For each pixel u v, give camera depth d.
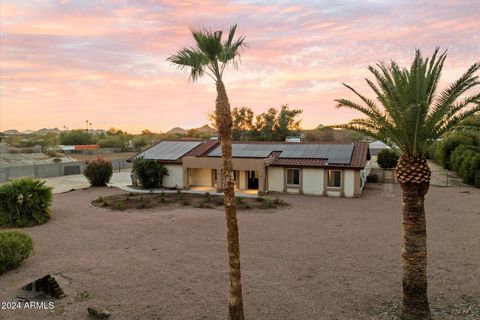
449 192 28.78
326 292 10.55
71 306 9.73
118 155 77.94
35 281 10.62
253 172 30.89
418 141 8.68
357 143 31.22
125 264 13.05
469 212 21.48
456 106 8.79
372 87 9.75
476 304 9.49
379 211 22.12
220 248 14.88
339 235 16.75
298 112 62.03
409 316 8.71
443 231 17.28
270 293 10.52
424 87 8.75
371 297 10.16
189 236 16.77
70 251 14.66
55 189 32.06
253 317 9.12
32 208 19.53
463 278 11.42
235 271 8.17
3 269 12.15
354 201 25.53
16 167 39.03
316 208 23.09
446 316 8.87
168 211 22.34
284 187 29.05
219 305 9.75
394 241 15.72
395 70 9.56
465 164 33.34
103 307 9.68
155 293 10.55
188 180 31.41
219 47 7.70
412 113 8.13
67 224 19.31
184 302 9.95
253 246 15.15
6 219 18.94
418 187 8.56
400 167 8.80
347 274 11.92
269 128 61.94
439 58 9.06
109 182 36.62
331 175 27.75
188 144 35.72
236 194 28.50
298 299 10.10
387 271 12.15
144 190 30.94
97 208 23.45
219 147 34.50
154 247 15.12
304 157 29.30
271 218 20.34
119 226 18.75
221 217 20.61
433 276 11.62
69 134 104.25
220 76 8.05
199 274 12.01
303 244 15.38
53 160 58.03
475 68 8.58
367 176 35.28
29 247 13.12
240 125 63.25
